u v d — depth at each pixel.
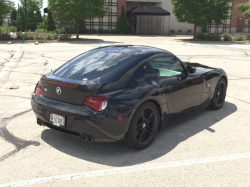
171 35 38.84
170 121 4.38
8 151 3.71
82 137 3.46
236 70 10.55
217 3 25.75
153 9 37.09
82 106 3.38
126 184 2.97
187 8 26.39
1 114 5.21
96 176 3.12
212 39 27.56
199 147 3.92
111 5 38.44
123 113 3.40
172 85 4.20
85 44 21.08
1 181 2.99
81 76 3.67
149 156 3.63
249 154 3.72
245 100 6.48
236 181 3.06
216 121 5.01
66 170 3.24
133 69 3.78
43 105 3.70
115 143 4.02
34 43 21.08
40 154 3.64
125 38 29.45
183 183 3.00
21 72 9.41
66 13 23.00
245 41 27.50
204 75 5.04
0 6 22.53
